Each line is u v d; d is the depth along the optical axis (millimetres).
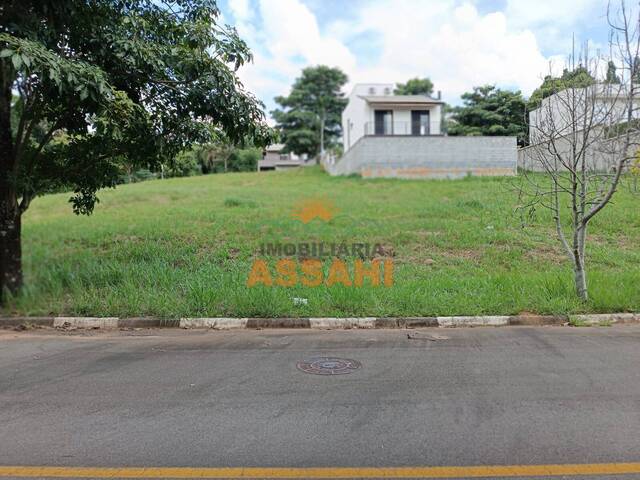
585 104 7109
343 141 40594
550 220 12180
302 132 41250
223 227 12156
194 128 8414
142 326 6938
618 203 13820
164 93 7996
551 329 6750
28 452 3318
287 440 3469
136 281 8195
